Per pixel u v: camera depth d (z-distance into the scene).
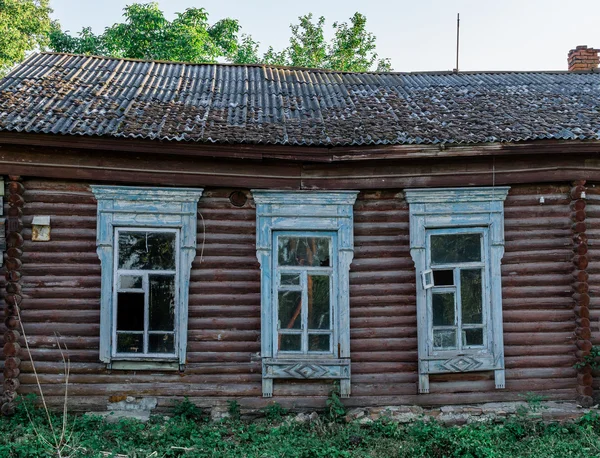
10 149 8.51
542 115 9.62
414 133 8.84
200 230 8.91
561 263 8.98
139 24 21.70
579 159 8.95
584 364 8.73
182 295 8.74
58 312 8.62
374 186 9.03
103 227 8.71
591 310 8.96
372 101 10.47
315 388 8.84
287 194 8.98
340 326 8.84
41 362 8.58
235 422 8.46
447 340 8.95
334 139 8.66
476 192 9.01
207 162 8.89
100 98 9.76
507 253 9.01
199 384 8.75
